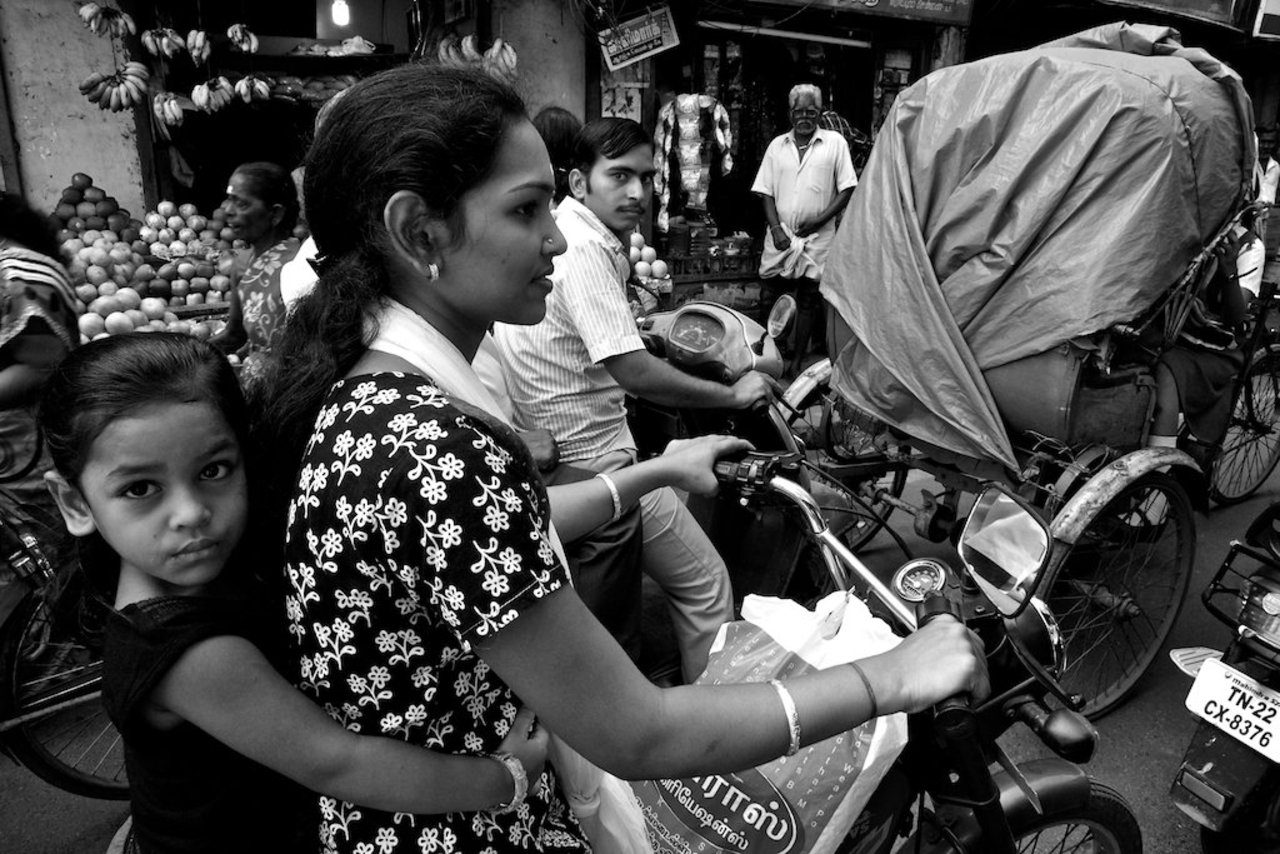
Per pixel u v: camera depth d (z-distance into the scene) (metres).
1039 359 2.63
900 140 2.91
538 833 1.07
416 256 0.91
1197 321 3.19
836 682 1.00
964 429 2.74
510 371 2.47
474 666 0.94
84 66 5.45
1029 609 1.49
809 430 3.66
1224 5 7.76
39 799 2.69
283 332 0.99
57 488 0.97
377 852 0.98
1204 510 2.91
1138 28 2.85
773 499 1.62
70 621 1.19
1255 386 4.55
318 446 0.88
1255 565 3.89
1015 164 2.61
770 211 6.49
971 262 2.71
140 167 5.73
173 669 0.89
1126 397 2.83
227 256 5.04
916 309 2.79
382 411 0.85
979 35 7.91
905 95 2.93
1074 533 2.57
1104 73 2.56
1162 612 3.44
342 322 0.92
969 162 2.74
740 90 6.90
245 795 0.98
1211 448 3.40
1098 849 1.86
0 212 2.62
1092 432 2.79
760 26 6.64
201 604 0.92
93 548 1.02
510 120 0.90
